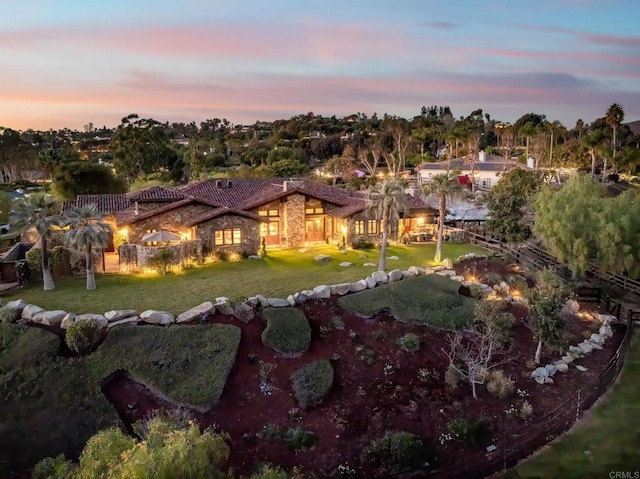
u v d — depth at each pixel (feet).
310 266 125.70
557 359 90.07
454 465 66.44
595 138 299.17
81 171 245.45
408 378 82.53
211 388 73.67
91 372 74.38
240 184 171.83
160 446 44.06
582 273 121.29
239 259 132.98
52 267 111.45
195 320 86.89
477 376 81.56
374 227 152.05
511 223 132.98
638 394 81.46
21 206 100.83
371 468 65.31
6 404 68.74
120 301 95.04
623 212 117.08
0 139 445.78
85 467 45.06
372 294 102.37
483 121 646.33
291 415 72.84
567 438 71.61
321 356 84.43
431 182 132.67
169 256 117.80
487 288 109.40
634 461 66.54
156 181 282.36
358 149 441.68
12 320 83.92
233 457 65.51
